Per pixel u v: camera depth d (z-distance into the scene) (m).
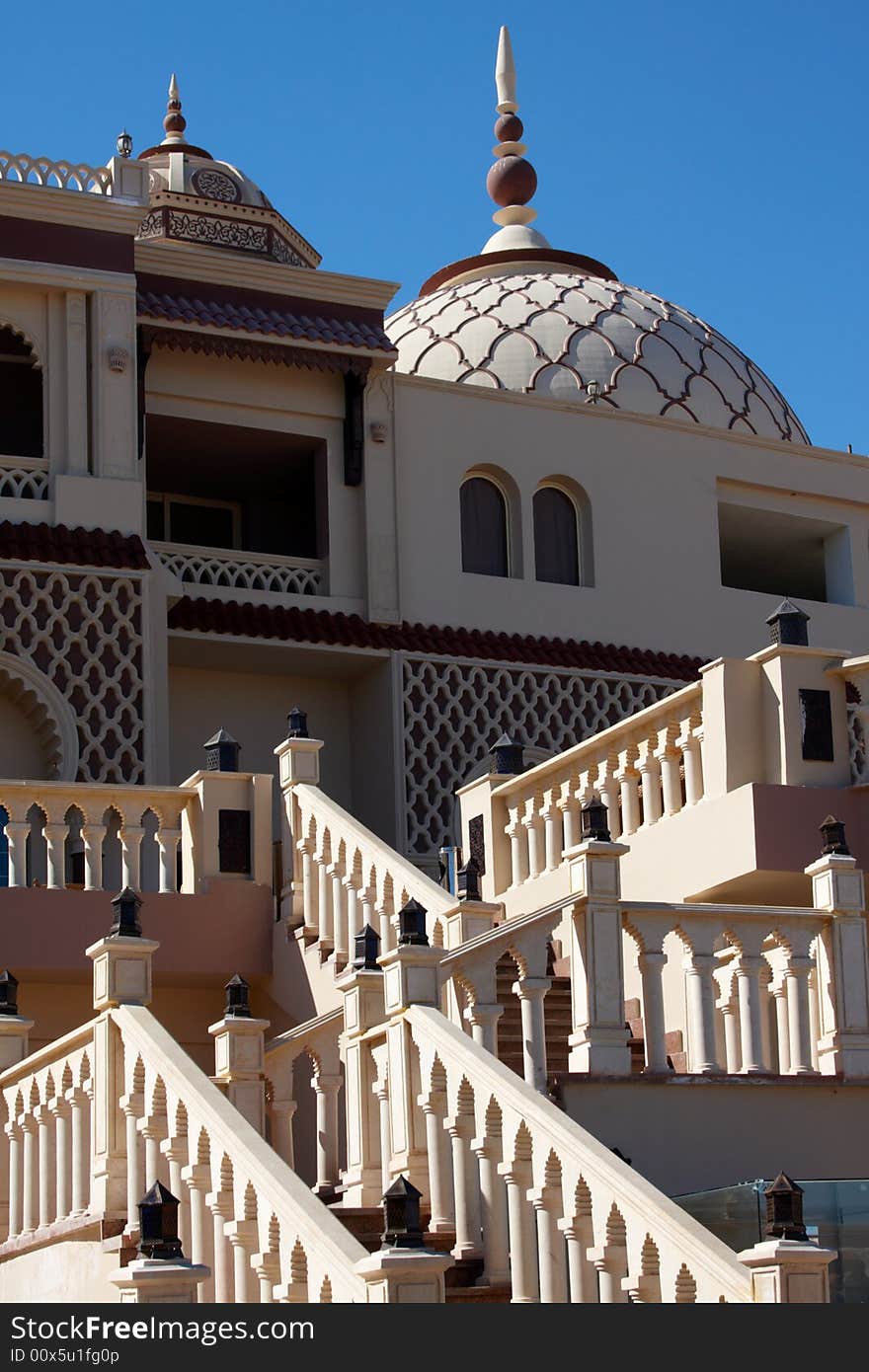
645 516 24.31
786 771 14.20
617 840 15.29
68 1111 10.76
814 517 25.59
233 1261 8.86
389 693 22.00
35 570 19.41
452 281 28.52
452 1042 9.63
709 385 26.53
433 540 22.91
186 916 14.95
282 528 24.23
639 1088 11.12
